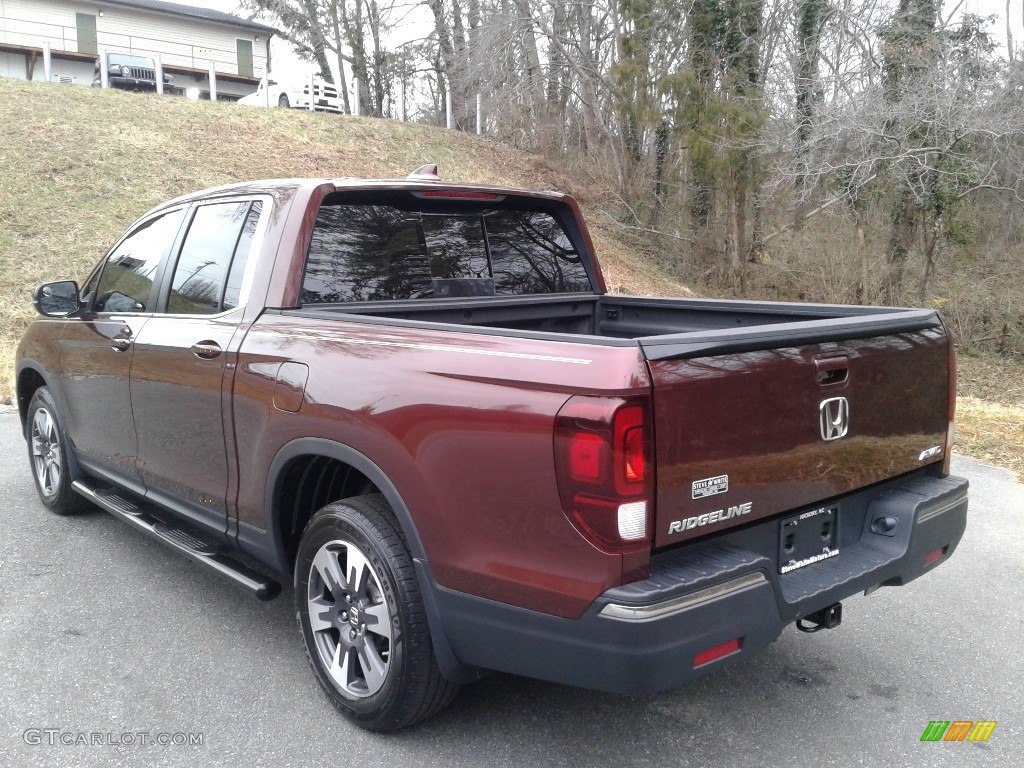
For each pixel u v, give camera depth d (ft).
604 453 7.37
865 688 11.24
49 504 17.28
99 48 113.91
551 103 81.35
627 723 10.22
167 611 13.00
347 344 9.84
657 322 14.30
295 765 9.24
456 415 8.45
